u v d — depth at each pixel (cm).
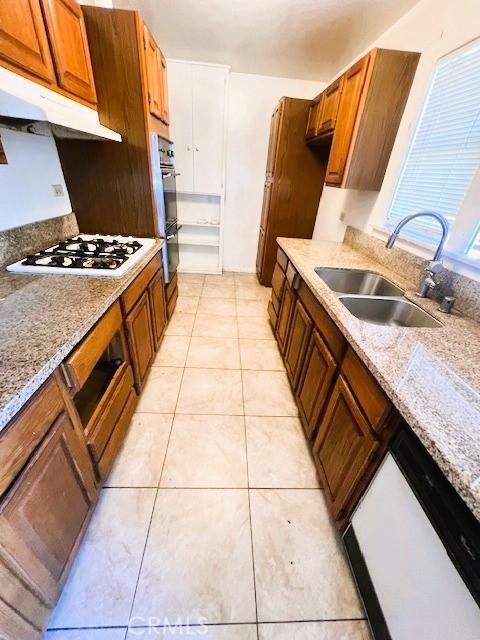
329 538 116
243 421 168
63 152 176
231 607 96
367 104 166
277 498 129
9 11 97
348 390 106
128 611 93
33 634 77
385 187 188
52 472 81
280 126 278
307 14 189
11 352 77
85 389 119
